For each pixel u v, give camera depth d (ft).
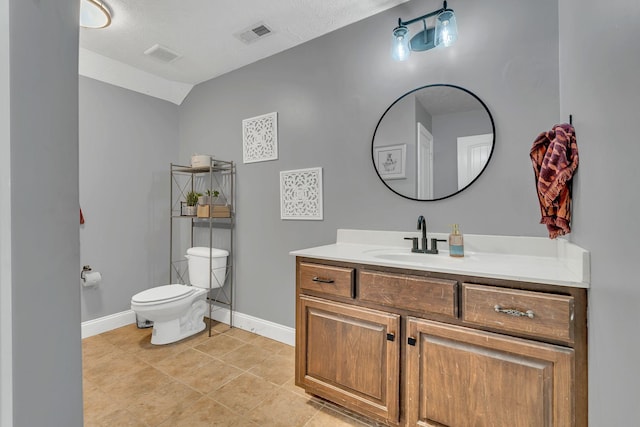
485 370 3.73
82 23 6.70
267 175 8.25
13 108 1.46
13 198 1.45
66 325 1.77
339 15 6.51
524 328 3.50
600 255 2.81
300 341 5.47
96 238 8.56
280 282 8.02
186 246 10.28
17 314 1.47
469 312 3.86
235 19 6.63
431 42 5.81
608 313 2.59
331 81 7.09
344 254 5.38
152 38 7.35
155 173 9.91
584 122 3.30
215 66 8.76
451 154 5.65
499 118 5.24
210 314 8.63
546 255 4.85
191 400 5.52
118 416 5.09
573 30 3.82
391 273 4.50
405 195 6.11
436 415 4.06
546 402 3.37
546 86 4.87
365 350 4.70
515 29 5.11
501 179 5.24
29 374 1.53
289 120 7.80
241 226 8.83
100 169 8.65
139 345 7.73
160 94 9.93
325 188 7.20
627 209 2.18
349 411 5.23
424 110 5.91
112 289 8.86
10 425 1.43
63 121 1.77
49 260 1.66
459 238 5.14
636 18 1.97
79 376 1.85
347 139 6.85
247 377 6.26
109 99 8.84
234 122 8.98
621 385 2.29
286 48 7.79
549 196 3.74
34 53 1.59
